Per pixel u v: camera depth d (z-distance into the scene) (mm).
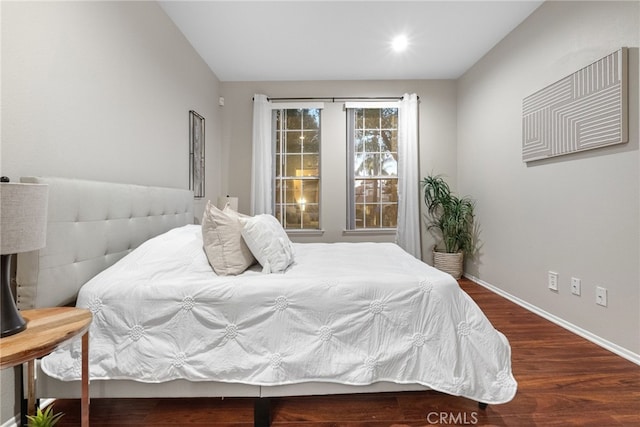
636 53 1852
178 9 2600
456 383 1313
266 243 1790
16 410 1315
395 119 4293
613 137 1966
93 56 1744
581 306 2258
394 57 3572
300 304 1400
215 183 4004
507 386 1339
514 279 3037
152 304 1373
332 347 1360
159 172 2523
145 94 2305
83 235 1486
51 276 1309
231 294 1396
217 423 1410
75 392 1322
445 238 3975
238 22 2816
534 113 2709
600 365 1847
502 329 2379
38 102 1398
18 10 1301
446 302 1434
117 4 1962
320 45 3268
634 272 1884
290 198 4309
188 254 1755
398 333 1391
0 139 1232
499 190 3277
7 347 893
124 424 1396
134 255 1654
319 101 4188
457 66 3826
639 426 1363
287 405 1536
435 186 3990
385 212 4332
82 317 1132
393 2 2582
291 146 4281
